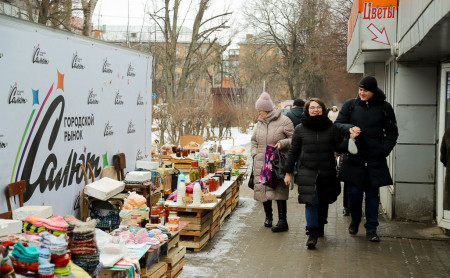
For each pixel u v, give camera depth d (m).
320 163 7.83
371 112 8.02
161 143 20.55
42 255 3.82
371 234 8.26
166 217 6.81
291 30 52.31
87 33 15.76
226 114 29.94
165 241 6.03
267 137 9.10
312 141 7.84
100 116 7.25
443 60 8.94
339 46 41.03
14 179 5.28
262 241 8.33
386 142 8.09
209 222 8.30
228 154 12.12
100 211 6.65
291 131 9.08
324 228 9.22
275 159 8.78
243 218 10.13
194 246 7.70
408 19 7.35
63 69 6.20
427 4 5.54
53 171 6.02
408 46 7.39
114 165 7.70
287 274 6.69
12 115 5.24
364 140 8.06
